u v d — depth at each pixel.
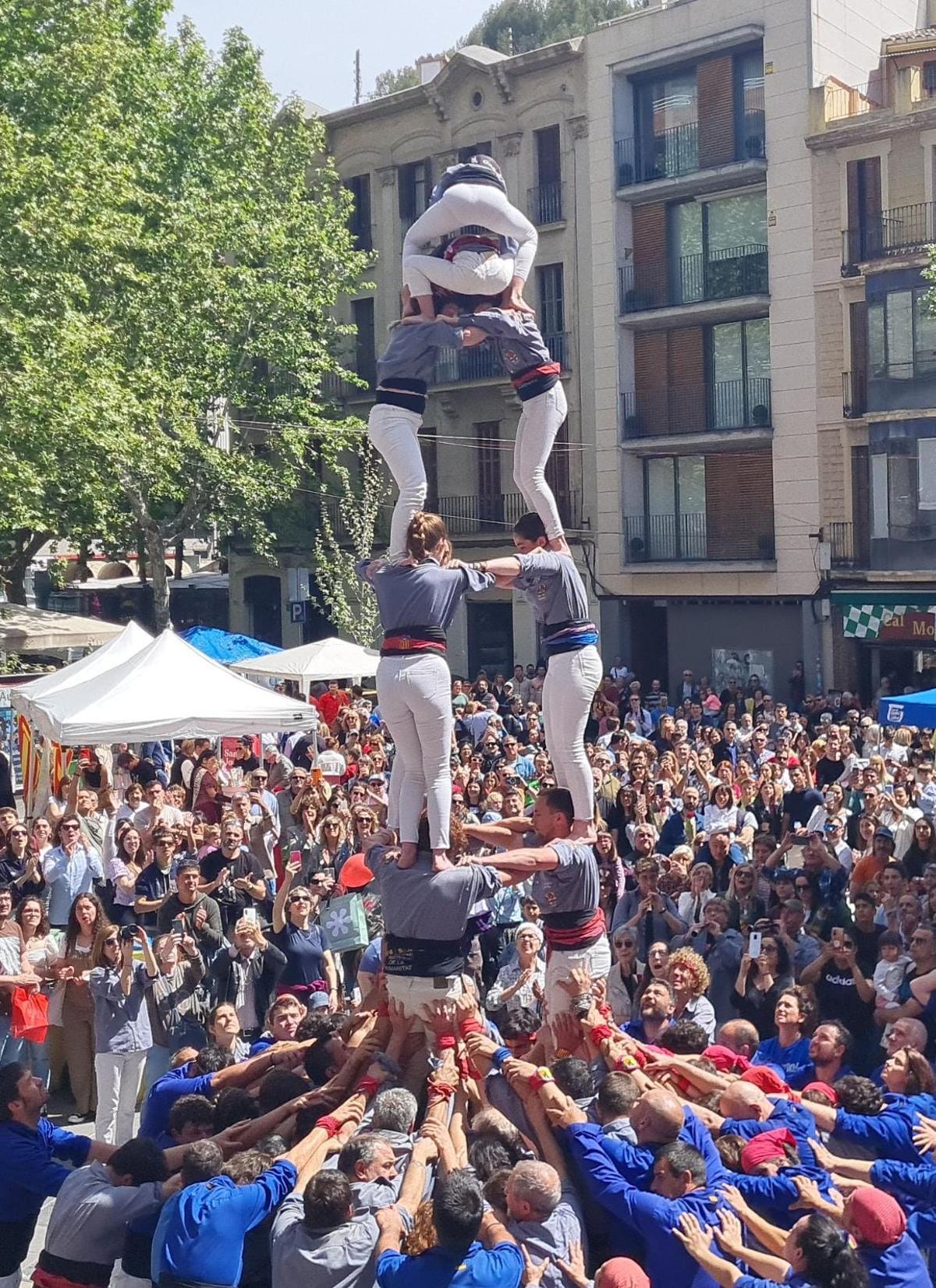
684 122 32.47
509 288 6.46
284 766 17.30
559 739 6.42
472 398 36.25
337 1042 6.94
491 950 10.86
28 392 19.61
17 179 20.08
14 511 21.50
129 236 23.77
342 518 35.22
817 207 30.00
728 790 14.45
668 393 33.19
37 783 17.61
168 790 15.35
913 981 8.91
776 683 31.78
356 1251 5.30
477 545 36.59
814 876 11.30
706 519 32.84
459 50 36.47
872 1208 5.51
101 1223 6.04
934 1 33.97
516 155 35.16
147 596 43.44
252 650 24.19
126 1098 9.27
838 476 30.23
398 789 6.16
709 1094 6.66
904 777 14.77
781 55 30.20
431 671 5.80
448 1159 5.68
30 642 21.86
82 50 23.69
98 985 9.27
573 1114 5.95
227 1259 5.52
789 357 30.75
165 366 27.73
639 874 10.84
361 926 9.98
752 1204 5.78
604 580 34.19
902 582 29.08
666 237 32.94
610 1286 4.95
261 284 31.52
